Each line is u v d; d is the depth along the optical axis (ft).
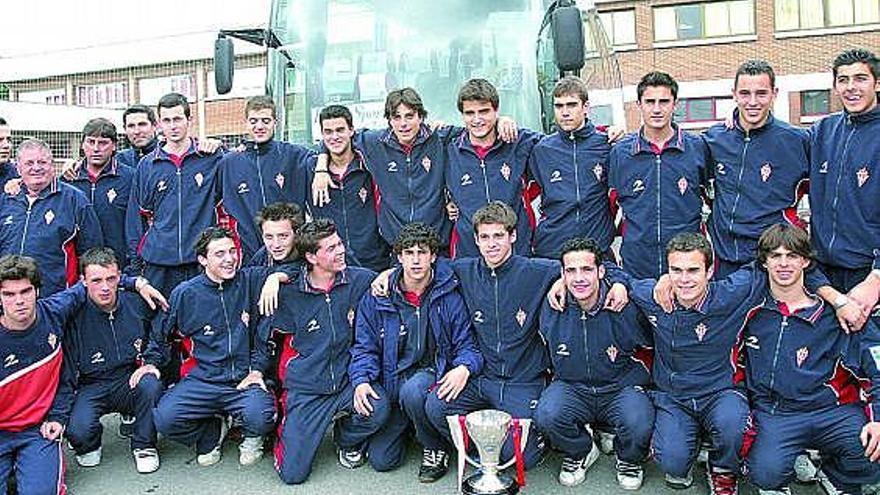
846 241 12.91
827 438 11.70
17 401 12.82
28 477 12.35
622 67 71.82
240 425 14.30
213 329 14.05
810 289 11.87
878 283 12.05
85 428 13.87
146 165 16.11
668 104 13.50
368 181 15.62
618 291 12.51
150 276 16.05
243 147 16.28
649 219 13.82
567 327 12.78
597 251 12.42
